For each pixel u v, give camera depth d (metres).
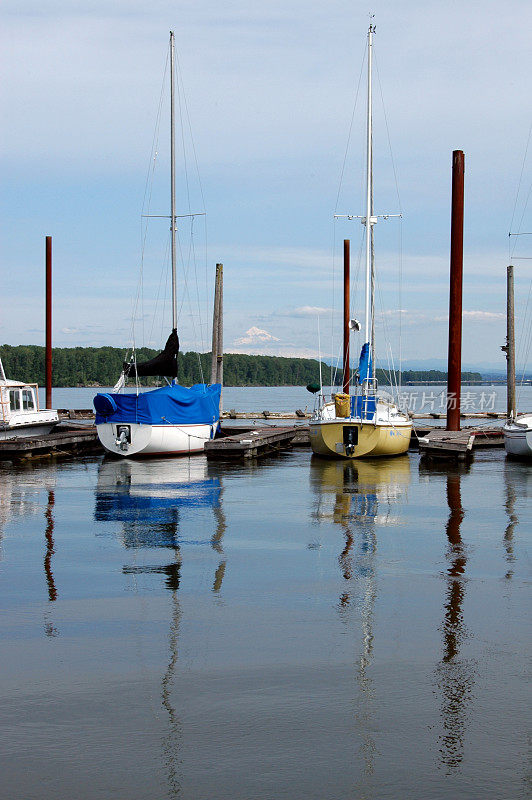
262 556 12.69
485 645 8.52
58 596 10.45
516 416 30.30
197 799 5.66
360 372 27.27
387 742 6.41
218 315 37.69
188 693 7.32
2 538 14.15
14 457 27.81
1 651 8.40
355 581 11.16
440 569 11.82
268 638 8.76
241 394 127.81
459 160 29.00
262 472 23.64
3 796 5.68
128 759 6.17
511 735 6.51
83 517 16.20
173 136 32.94
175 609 9.85
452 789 5.76
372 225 29.22
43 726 6.70
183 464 25.88
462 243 29.56
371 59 29.20
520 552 12.94
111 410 27.39
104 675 7.73
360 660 8.09
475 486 20.53
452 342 30.14
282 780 5.88
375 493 19.34
